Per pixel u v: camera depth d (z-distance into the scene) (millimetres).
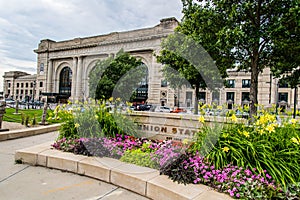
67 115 6055
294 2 7742
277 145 3898
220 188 3127
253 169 3334
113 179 3850
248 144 3662
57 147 5082
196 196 2941
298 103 34531
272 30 8227
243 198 2879
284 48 8922
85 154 4660
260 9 9016
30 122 11250
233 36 8062
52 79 54750
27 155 4758
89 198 3334
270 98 32094
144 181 3453
